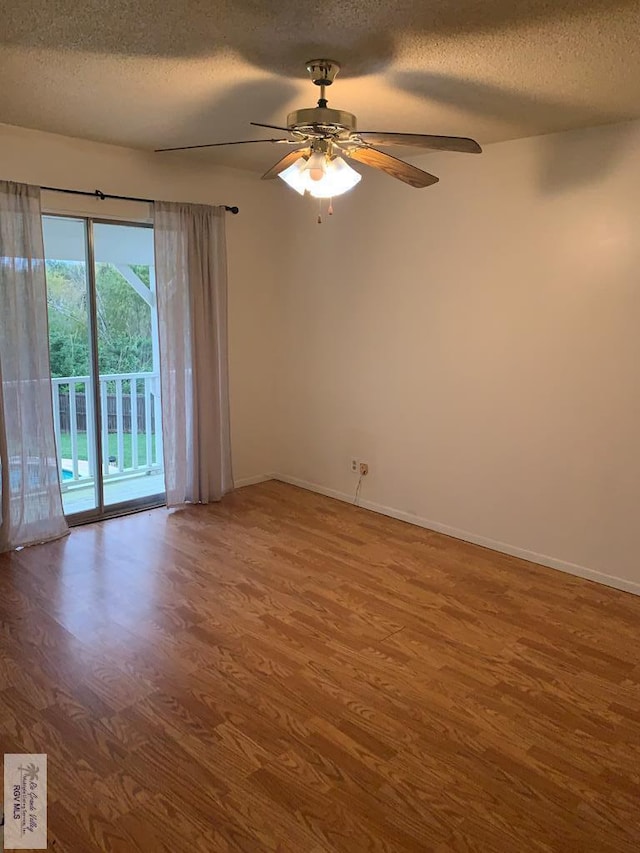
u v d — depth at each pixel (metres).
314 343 4.96
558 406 3.64
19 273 3.72
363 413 4.70
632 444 3.38
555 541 3.75
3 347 3.70
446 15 2.10
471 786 2.08
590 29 2.19
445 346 4.12
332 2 2.03
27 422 3.88
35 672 2.66
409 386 4.37
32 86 2.89
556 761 2.20
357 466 4.81
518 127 3.36
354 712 2.44
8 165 3.65
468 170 3.84
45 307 3.83
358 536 4.23
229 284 4.88
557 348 3.60
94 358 4.34
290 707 2.46
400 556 3.92
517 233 3.68
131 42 2.38
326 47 2.38
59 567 3.67
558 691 2.59
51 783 2.06
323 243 4.75
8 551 3.87
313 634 2.99
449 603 3.32
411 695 2.55
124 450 5.17
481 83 2.73
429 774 2.13
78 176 3.94
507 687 2.61
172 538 4.14
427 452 4.33
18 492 3.88
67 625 3.04
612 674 2.71
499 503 3.98
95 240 4.32
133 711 2.42
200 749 2.23
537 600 3.37
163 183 4.36
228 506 4.78
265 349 5.23
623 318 3.33
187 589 3.43
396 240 4.29
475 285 3.91
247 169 4.77
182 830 1.89
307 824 1.92
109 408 5.00
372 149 2.58
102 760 2.17
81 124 3.52
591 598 3.40
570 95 2.86
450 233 3.99
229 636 2.96
